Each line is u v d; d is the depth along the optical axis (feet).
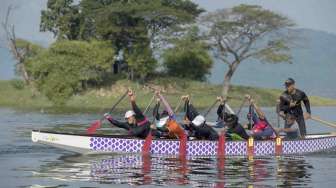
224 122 131.03
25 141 151.53
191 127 128.36
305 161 118.01
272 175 98.94
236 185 89.35
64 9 565.12
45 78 465.88
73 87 469.16
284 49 559.38
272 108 474.49
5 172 100.17
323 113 379.96
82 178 94.43
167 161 114.32
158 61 555.28
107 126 216.13
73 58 469.98
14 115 312.91
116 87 504.43
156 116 132.67
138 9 522.47
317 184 90.94
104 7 547.90
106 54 486.38
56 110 383.86
